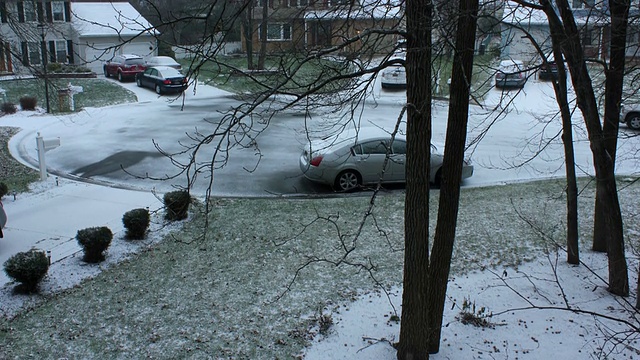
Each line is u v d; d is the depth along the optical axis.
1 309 8.49
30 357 7.25
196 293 9.10
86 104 29.33
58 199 14.05
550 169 16.95
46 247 11.01
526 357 6.98
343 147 14.56
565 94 8.79
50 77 19.14
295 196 14.36
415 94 5.81
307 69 16.77
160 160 17.95
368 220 12.45
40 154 15.63
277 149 19.19
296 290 9.17
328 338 7.62
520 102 26.91
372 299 8.79
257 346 7.52
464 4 6.11
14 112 26.33
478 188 15.09
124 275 9.77
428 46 5.66
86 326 8.06
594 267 9.75
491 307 8.35
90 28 37.59
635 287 9.08
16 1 19.44
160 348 7.50
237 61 25.14
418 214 6.10
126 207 13.45
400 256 10.51
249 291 9.16
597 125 8.10
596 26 7.86
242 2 6.85
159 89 32.25
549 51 8.39
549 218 12.48
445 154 6.53
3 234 11.61
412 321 6.45
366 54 7.60
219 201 13.78
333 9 7.20
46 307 8.62
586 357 6.96
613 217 8.45
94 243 10.09
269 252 10.73
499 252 10.64
